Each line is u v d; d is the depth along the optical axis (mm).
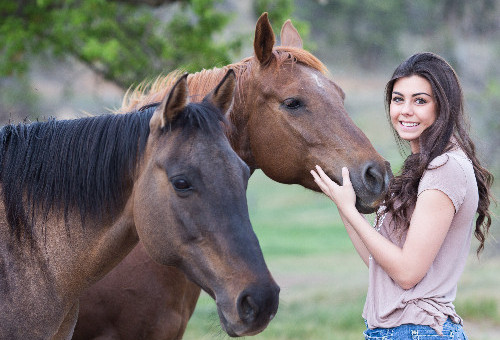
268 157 4312
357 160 3975
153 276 4449
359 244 3746
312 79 4242
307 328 9812
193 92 4379
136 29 10430
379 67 45906
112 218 3395
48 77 26234
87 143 3414
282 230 23828
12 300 3340
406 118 3486
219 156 3113
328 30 46125
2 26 9789
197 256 3070
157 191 3148
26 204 3418
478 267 15484
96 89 10922
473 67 29250
